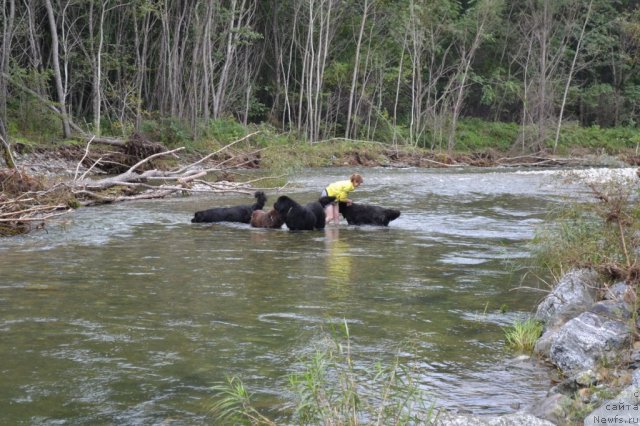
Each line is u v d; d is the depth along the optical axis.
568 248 9.28
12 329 7.20
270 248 12.08
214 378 5.89
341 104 48.25
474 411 5.30
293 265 10.58
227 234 13.60
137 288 8.98
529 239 13.10
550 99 49.62
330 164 36.06
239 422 5.05
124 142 26.39
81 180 18.59
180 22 37.09
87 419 5.11
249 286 9.15
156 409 5.28
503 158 41.31
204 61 37.41
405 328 7.36
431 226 14.89
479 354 6.61
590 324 6.68
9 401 5.43
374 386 5.68
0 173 15.84
